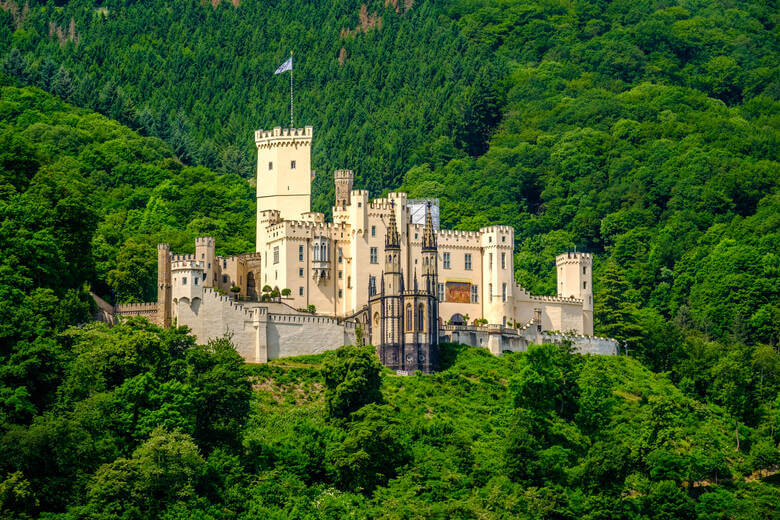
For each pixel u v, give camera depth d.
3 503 187.50
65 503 195.00
